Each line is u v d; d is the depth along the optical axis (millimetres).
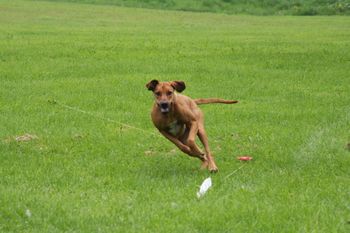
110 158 10656
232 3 53219
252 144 11609
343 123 13148
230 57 22953
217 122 13383
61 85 17438
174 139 9891
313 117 13805
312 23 41062
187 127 10094
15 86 17234
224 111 14398
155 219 7699
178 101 9883
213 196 8594
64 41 27250
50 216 7848
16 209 8039
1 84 17484
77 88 17016
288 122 13352
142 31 33031
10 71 19531
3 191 8742
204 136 10094
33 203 8242
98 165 10195
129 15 43938
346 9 50750
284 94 16562
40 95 16125
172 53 23844
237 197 8516
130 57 22750
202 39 29141
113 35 30391
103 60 22031
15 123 13055
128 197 8547
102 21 39250
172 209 8039
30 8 45750
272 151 11070
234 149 11273
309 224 7602
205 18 43844
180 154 10906
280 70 20250
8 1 50031
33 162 10359
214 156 10859
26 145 11438
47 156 10742
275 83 18062
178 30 34250
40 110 14406
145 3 52875
